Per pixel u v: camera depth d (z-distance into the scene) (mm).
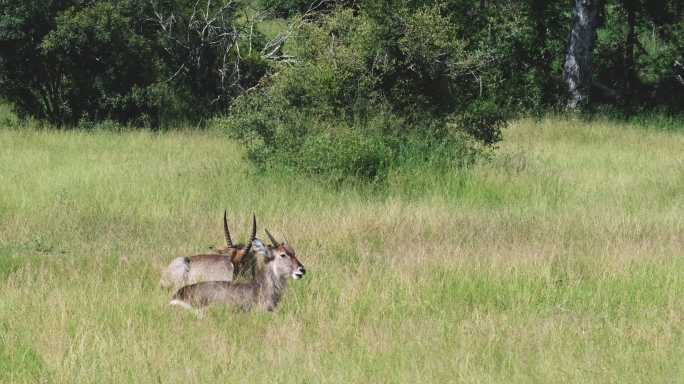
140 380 28984
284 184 63531
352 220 52469
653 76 131375
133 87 99875
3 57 98188
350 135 66188
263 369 29750
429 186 64312
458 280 40969
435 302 38312
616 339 33406
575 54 117000
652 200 62312
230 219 53531
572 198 63031
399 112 72125
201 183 64125
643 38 137875
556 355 31531
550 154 81312
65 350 31312
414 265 43219
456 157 69250
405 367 30312
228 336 33250
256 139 70438
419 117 72125
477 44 96938
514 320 35844
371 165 65625
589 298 39344
